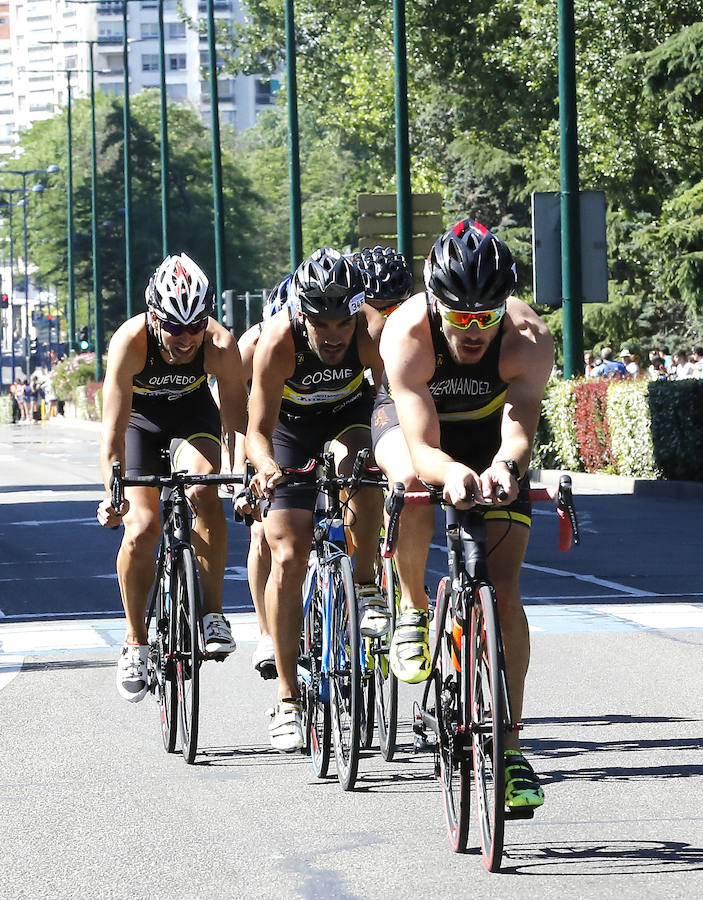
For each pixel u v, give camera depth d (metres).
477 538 7.77
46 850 7.87
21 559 22.12
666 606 16.28
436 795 8.89
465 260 7.68
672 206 50.91
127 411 10.49
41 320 162.75
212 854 7.75
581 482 34.38
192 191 134.50
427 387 8.16
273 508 9.62
